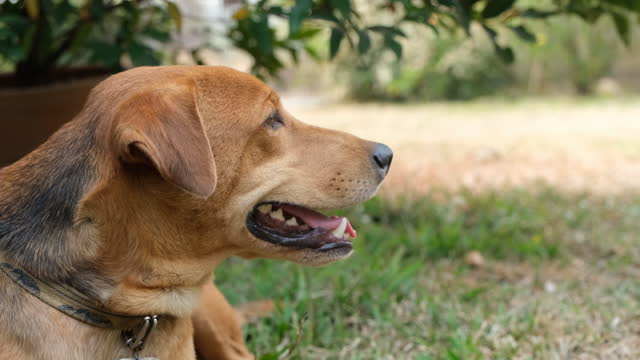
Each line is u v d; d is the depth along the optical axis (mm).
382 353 976
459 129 2992
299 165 822
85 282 750
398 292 1119
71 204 749
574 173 2041
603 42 4262
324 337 1001
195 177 703
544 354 957
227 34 1304
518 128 3000
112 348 765
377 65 4012
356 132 2914
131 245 753
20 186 775
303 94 4559
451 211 1505
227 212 783
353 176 833
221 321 923
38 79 1269
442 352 967
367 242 1323
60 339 743
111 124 734
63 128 783
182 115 718
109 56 1162
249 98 800
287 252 833
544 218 1475
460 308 1079
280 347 985
